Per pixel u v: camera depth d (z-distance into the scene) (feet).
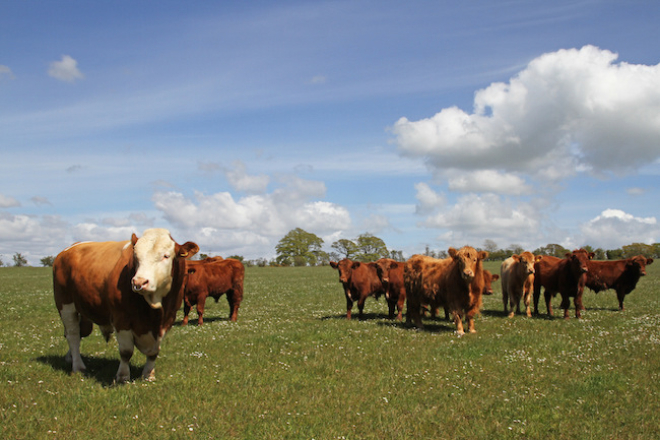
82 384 27.81
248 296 99.76
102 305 28.96
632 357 34.12
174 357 35.29
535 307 63.36
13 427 20.80
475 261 44.80
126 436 20.52
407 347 38.19
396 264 58.39
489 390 27.63
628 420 23.02
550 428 22.22
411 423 22.70
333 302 85.92
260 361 33.94
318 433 21.35
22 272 223.30
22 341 43.01
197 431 21.13
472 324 47.01
